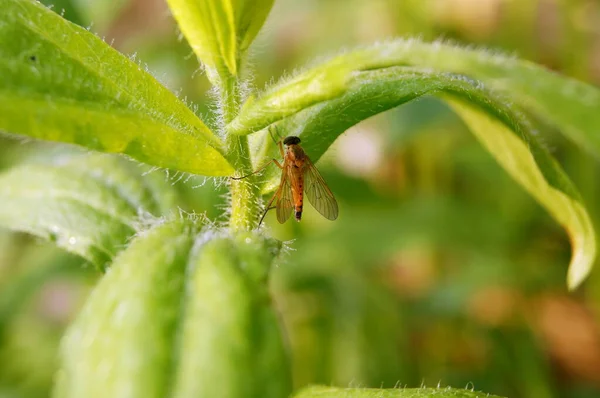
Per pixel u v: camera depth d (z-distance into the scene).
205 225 0.15
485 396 0.16
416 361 0.25
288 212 0.17
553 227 0.27
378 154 0.27
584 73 0.28
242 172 0.15
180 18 0.15
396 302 0.25
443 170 0.28
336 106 0.16
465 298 0.24
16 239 0.26
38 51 0.14
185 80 0.27
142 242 0.14
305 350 0.24
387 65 0.17
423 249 0.26
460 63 0.18
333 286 0.24
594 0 0.31
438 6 0.29
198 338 0.14
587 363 0.27
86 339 0.14
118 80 0.15
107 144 0.14
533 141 0.16
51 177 0.17
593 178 0.25
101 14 0.24
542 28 0.30
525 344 0.25
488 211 0.26
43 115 0.14
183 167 0.15
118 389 0.13
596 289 0.25
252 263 0.14
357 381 0.23
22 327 0.25
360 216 0.25
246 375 0.13
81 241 0.17
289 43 0.32
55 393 0.14
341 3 0.32
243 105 0.15
